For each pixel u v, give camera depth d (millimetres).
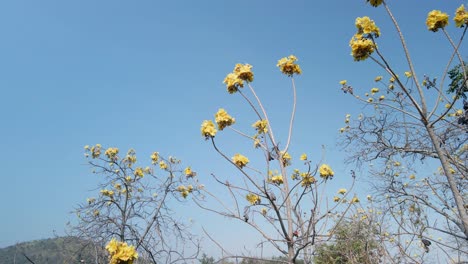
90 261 7340
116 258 2934
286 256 3580
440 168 7188
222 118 3992
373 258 4336
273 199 3744
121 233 10047
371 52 3746
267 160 4078
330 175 4141
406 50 3811
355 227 4348
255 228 3691
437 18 3752
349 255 4238
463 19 3803
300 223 3848
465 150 6184
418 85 3781
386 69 3697
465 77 3564
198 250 5613
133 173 11445
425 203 4785
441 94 3711
